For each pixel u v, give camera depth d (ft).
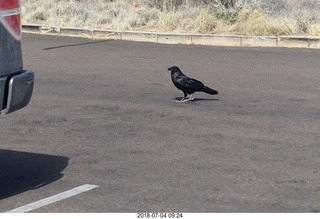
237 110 38.73
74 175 28.27
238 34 61.77
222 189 26.48
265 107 39.40
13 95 24.91
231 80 46.78
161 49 58.90
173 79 40.34
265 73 48.83
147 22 67.77
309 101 40.83
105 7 74.38
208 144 32.35
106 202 25.25
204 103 40.45
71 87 45.24
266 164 29.40
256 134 33.94
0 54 24.44
